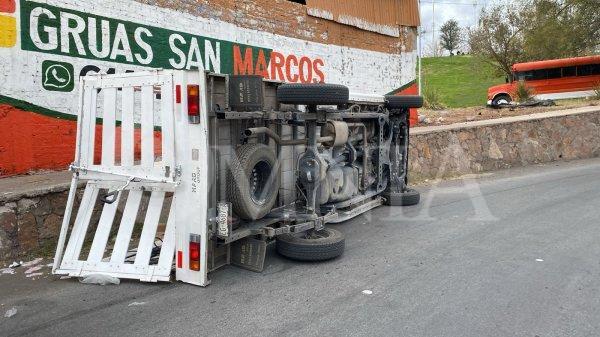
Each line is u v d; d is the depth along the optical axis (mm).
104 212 4930
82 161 4992
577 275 4855
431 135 12094
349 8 13602
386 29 15055
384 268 5109
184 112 4410
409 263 5273
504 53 31125
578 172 12195
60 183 5980
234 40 10344
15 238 5293
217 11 9898
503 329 3707
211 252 4766
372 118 7590
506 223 7023
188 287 4520
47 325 3758
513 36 30594
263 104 4953
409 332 3660
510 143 14062
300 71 12219
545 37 24859
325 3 12805
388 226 6930
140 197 4781
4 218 5207
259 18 10961
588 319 3873
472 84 38500
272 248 5809
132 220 4797
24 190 5504
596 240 6070
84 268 4754
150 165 4648
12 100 6734
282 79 11711
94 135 4969
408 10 15891
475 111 19375
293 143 5422
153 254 5035
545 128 15039
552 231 6535
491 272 4969
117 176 4820
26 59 6859
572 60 24359
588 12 24031
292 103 5211
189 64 9367
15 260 5262
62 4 7227
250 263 4988
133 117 4754
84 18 7535
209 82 4441
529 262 5270
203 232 4457
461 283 4664
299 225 5230
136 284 4594
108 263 4738
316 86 5109
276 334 3627
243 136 4965
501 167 13617
